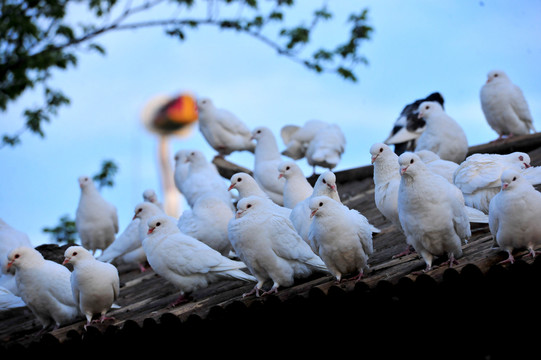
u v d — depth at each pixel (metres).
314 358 6.95
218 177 13.62
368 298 6.43
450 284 6.17
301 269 8.36
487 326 6.35
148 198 14.36
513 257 6.57
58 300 9.23
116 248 12.77
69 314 9.34
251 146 16.61
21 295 9.27
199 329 7.31
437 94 16.48
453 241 7.28
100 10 17.98
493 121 14.30
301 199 10.26
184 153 15.52
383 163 8.95
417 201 7.19
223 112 16.59
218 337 7.35
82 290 8.66
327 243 7.38
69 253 8.66
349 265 7.53
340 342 6.77
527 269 6.07
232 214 10.52
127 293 11.18
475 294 6.28
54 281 9.22
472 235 8.80
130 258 12.95
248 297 7.75
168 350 7.73
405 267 7.62
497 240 6.98
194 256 8.92
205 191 13.12
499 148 13.10
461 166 9.30
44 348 8.42
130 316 9.02
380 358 6.61
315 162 14.67
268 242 8.08
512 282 6.18
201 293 9.56
